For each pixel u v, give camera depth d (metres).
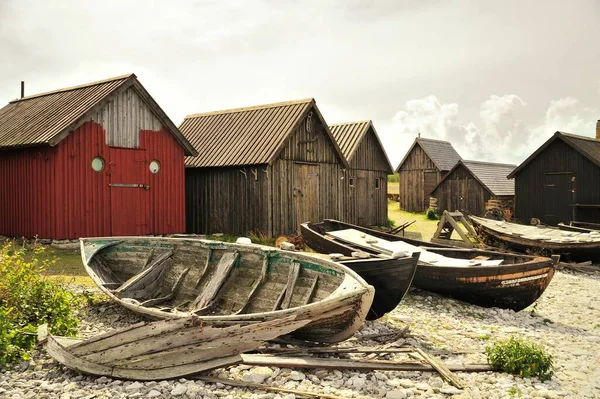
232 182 20.91
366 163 29.03
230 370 7.10
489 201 33.97
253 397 6.23
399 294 9.96
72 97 18.30
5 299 8.38
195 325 6.81
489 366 7.86
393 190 55.38
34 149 16.31
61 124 15.97
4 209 17.75
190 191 22.25
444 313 11.62
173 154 18.84
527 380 7.43
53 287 9.11
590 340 10.02
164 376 6.64
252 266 10.12
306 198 22.08
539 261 12.16
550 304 13.43
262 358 7.33
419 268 12.60
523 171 27.92
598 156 25.56
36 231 16.34
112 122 17.05
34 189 16.36
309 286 9.01
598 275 17.70
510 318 11.71
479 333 10.07
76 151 16.14
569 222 26.00
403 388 6.87
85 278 12.43
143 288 10.88
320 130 23.06
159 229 18.34
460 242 21.59
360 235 16.19
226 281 10.15
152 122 18.20
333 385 6.84
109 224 16.89
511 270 11.84
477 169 35.97
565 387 7.32
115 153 17.11
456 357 8.39
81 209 16.22
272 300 9.36
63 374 6.76
